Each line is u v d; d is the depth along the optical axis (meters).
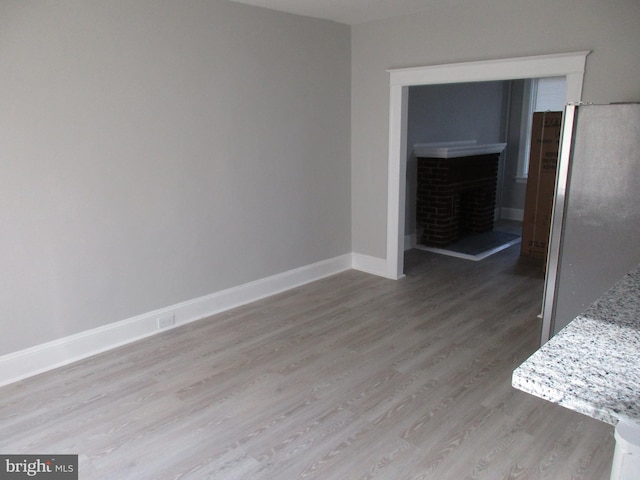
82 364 3.22
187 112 3.61
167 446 2.39
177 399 2.80
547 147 5.24
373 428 2.50
